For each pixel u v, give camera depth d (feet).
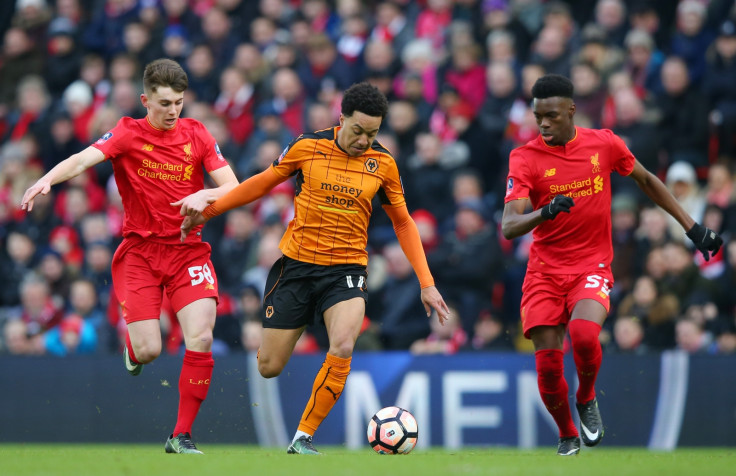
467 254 123.85
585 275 73.41
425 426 108.78
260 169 142.31
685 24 144.25
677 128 136.05
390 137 140.97
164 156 74.64
